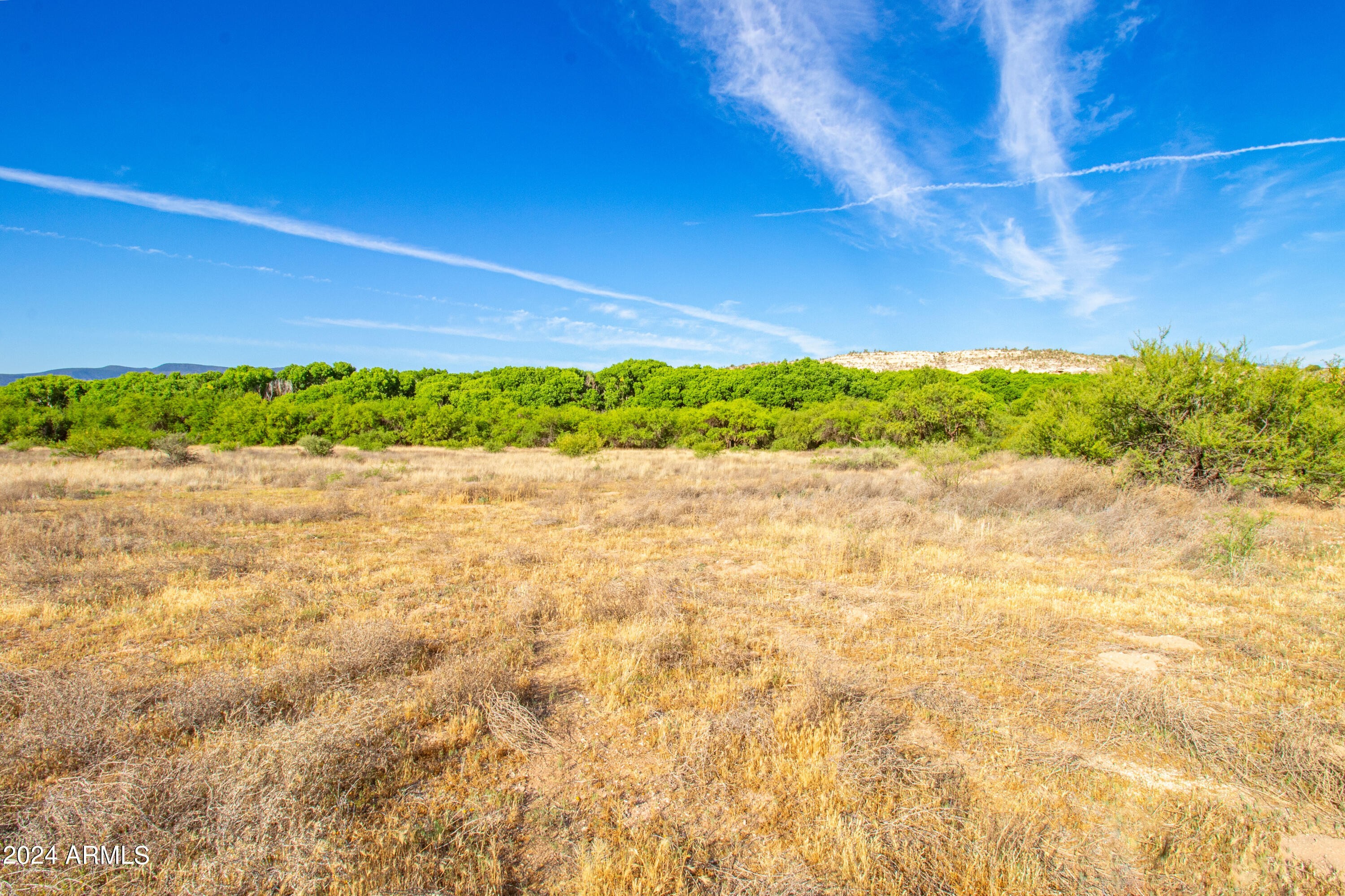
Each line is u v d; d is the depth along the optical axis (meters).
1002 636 5.88
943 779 3.64
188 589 7.29
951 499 13.27
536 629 6.23
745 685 4.86
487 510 13.73
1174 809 3.43
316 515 12.23
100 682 4.51
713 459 27.16
